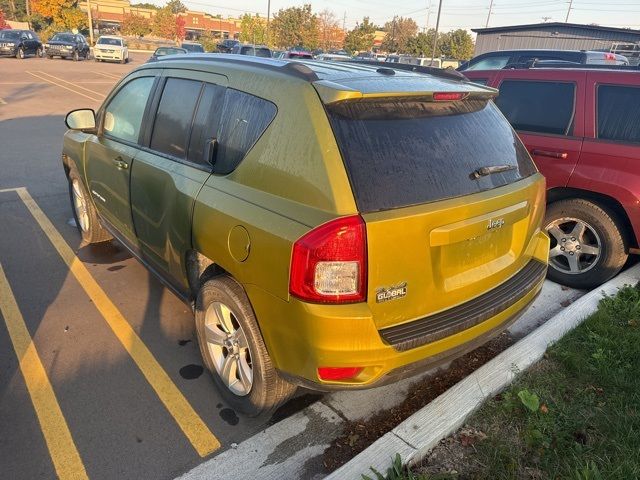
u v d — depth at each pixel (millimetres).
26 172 7504
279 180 2334
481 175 2543
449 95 2557
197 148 2957
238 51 23609
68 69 25016
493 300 2650
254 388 2609
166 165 3162
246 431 2738
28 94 15711
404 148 2342
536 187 2957
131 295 4113
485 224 2486
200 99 3029
